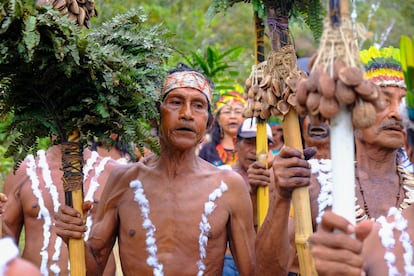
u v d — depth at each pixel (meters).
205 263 4.29
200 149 7.77
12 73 4.01
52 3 4.23
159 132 4.39
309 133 4.90
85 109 4.08
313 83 2.77
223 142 7.51
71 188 4.11
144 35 4.23
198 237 4.28
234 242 4.38
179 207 4.30
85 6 4.48
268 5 3.91
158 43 4.29
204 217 4.30
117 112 4.04
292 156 3.61
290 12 3.93
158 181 4.37
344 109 2.76
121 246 4.38
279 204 3.71
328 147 4.92
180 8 11.18
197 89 4.32
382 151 4.12
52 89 4.04
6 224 5.43
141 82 4.11
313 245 2.78
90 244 4.37
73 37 3.84
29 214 5.39
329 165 4.12
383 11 11.24
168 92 4.30
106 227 4.39
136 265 4.30
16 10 3.74
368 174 4.16
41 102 4.12
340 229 2.73
